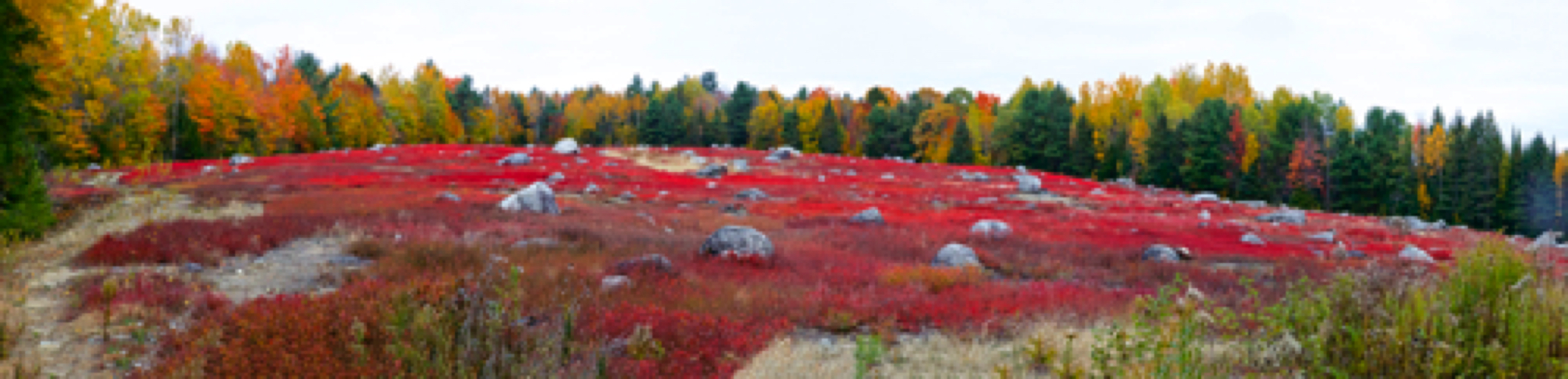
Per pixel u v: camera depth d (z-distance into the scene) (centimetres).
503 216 1991
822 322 918
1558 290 513
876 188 4906
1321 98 10162
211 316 769
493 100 13000
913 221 2684
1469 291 534
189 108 6512
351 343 642
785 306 977
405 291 757
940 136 11312
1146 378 520
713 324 807
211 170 3972
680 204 3197
